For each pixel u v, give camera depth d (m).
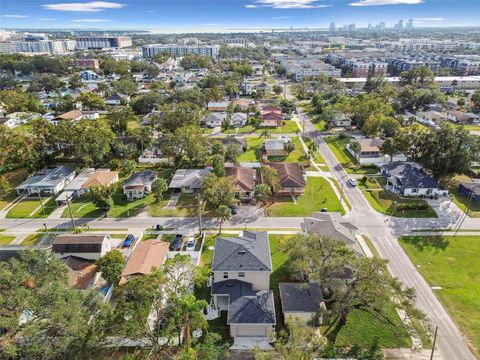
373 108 115.38
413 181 72.12
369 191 74.19
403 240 56.59
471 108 141.62
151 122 109.69
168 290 35.53
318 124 124.56
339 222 56.16
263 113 131.38
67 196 68.19
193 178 75.25
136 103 135.25
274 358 30.30
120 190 74.69
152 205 68.75
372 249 54.22
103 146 85.06
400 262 51.22
